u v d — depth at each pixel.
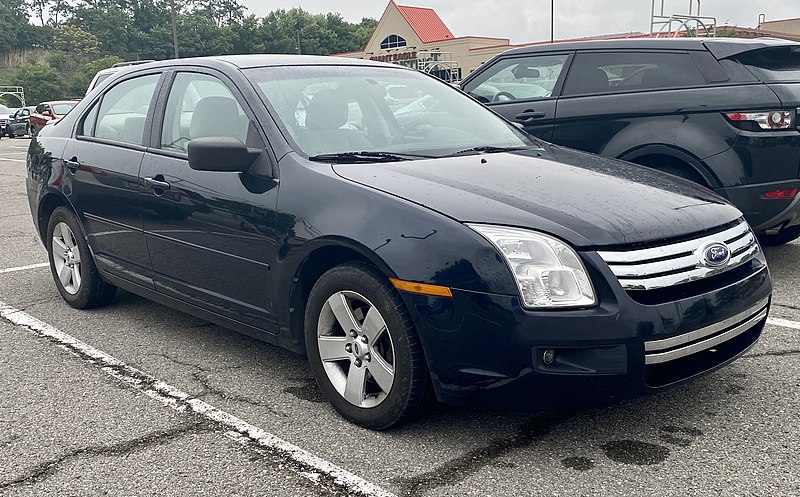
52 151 5.27
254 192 3.67
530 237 2.93
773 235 6.51
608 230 2.98
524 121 6.56
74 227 5.07
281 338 3.70
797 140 5.36
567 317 2.83
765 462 2.97
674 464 2.97
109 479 2.97
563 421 3.37
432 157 3.80
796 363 3.98
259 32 101.19
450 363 2.99
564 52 6.59
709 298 3.06
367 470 2.99
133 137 4.63
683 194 3.49
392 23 65.06
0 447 3.26
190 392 3.82
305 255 3.40
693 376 3.11
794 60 5.79
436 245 3.00
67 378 4.04
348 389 3.38
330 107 4.03
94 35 102.69
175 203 4.10
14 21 104.00
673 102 5.77
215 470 3.02
